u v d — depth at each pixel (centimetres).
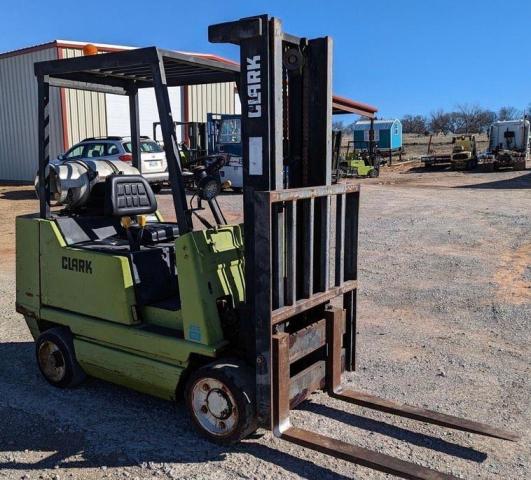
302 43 371
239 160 1686
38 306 456
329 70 369
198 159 402
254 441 374
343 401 424
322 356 407
